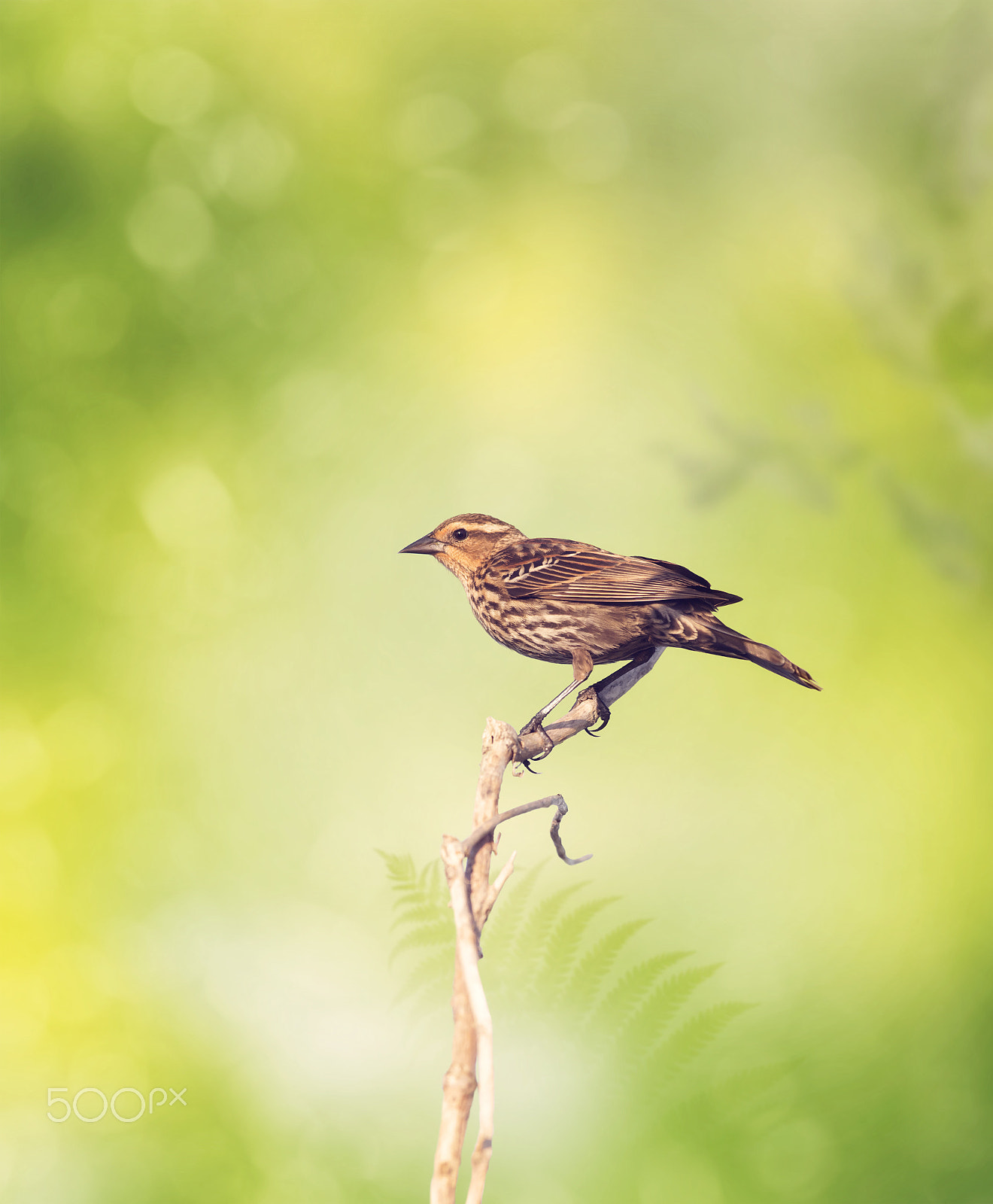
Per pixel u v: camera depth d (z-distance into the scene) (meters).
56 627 10.52
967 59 7.15
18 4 11.22
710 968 4.43
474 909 3.05
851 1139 7.33
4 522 10.62
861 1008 8.39
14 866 9.59
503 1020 4.31
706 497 7.17
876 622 9.78
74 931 9.22
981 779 9.38
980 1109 7.66
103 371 11.00
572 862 3.22
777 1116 6.76
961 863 9.13
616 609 6.59
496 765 3.52
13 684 10.33
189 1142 7.67
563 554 7.04
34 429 10.77
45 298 10.95
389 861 4.36
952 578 6.96
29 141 11.15
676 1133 6.41
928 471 7.17
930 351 6.76
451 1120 2.79
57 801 10.04
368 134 11.60
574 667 6.72
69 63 11.25
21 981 8.70
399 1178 7.16
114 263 11.12
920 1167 7.39
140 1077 8.05
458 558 7.67
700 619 6.48
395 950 4.30
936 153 7.17
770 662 6.29
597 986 4.46
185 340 11.16
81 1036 8.41
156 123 11.30
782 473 7.07
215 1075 7.84
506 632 7.16
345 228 11.50
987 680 9.52
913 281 6.76
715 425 7.28
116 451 10.91
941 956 8.69
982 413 6.72
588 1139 6.23
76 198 11.20
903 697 9.65
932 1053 8.00
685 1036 4.41
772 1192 6.64
